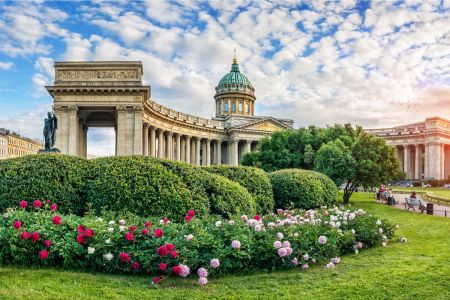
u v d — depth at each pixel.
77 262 10.89
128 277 10.45
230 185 16.62
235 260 11.11
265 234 11.98
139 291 9.37
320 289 9.95
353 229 15.17
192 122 91.69
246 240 11.35
